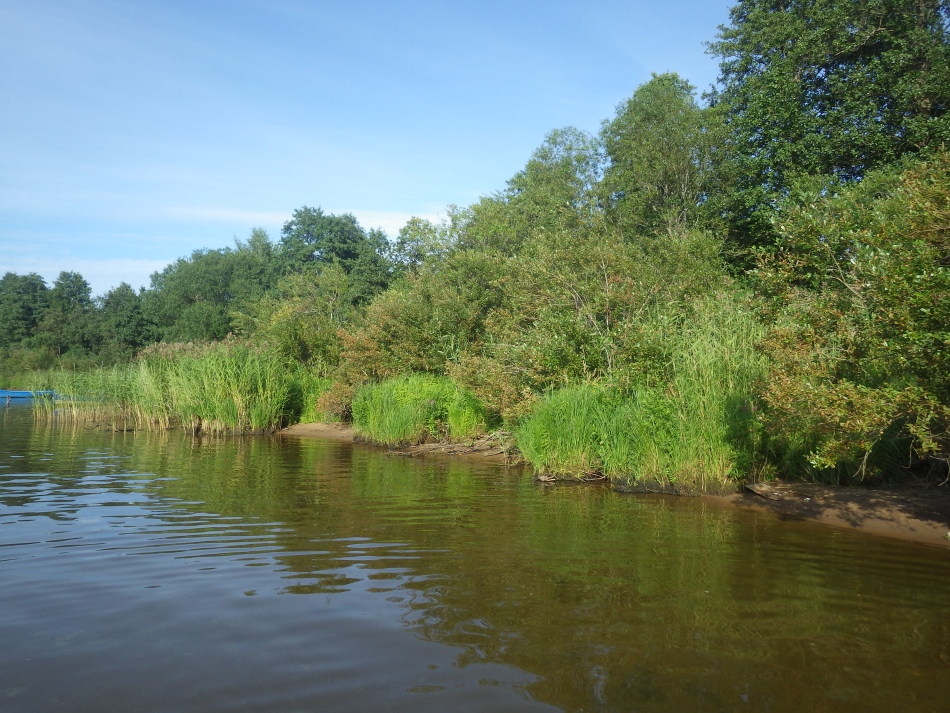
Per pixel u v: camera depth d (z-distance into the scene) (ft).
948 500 27.53
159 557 21.85
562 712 12.29
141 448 54.39
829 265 27.89
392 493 33.81
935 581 19.75
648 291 47.96
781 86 77.61
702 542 24.07
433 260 96.63
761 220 73.00
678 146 88.12
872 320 24.06
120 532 25.13
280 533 25.16
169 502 31.01
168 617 16.74
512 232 100.32
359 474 40.45
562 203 100.89
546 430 38.83
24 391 144.46
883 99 74.54
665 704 12.60
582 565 21.13
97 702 12.59
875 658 14.55
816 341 25.38
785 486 31.42
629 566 21.04
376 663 14.24
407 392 58.59
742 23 91.97
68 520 27.14
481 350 59.82
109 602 17.76
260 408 70.18
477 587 19.01
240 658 14.48
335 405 71.92
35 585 19.04
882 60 74.33
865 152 72.54
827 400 23.61
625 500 32.14
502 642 15.29
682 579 19.79
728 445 32.94
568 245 53.47
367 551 22.67
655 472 34.09
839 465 31.37
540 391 44.55
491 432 51.80
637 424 34.99
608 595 18.35
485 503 31.24
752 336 35.32
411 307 66.28
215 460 46.91
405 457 49.57
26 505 30.14
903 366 23.00
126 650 14.84
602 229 63.05
